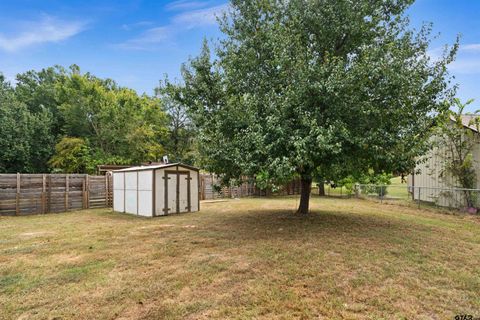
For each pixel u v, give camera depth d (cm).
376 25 766
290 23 746
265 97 688
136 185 1100
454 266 445
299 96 609
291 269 426
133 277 404
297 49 670
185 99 837
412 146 655
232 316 298
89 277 406
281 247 541
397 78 598
